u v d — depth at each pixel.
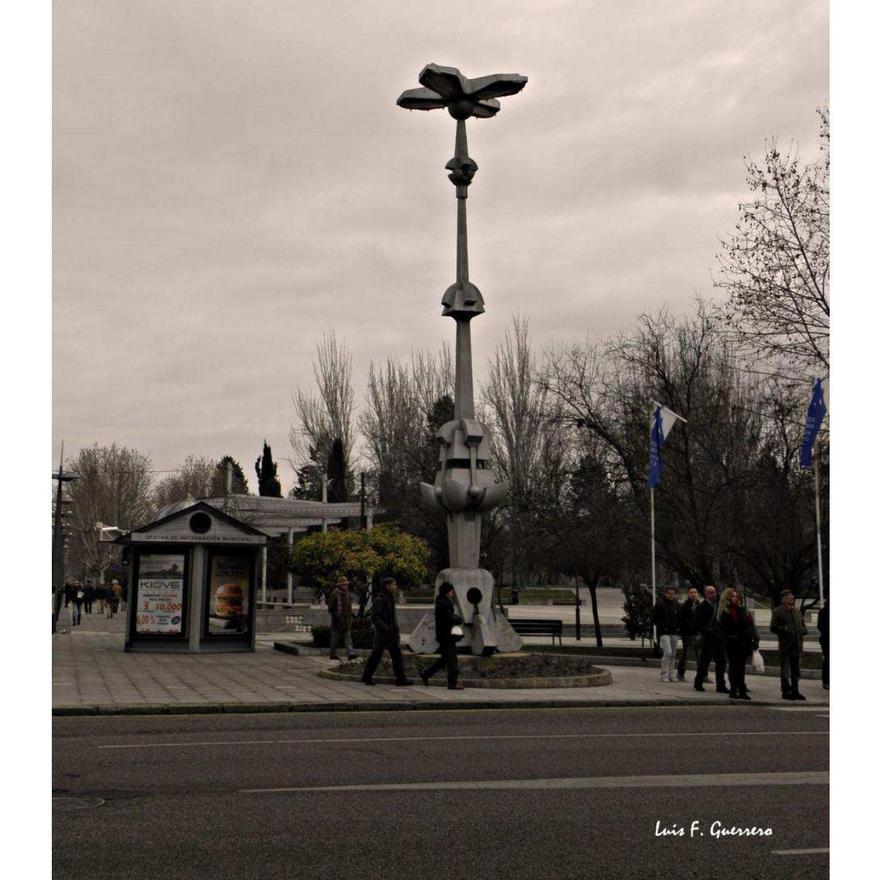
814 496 29.12
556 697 17.08
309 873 6.35
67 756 10.59
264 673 21.11
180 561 27.28
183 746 11.32
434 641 21.97
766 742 12.13
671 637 21.36
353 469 66.81
